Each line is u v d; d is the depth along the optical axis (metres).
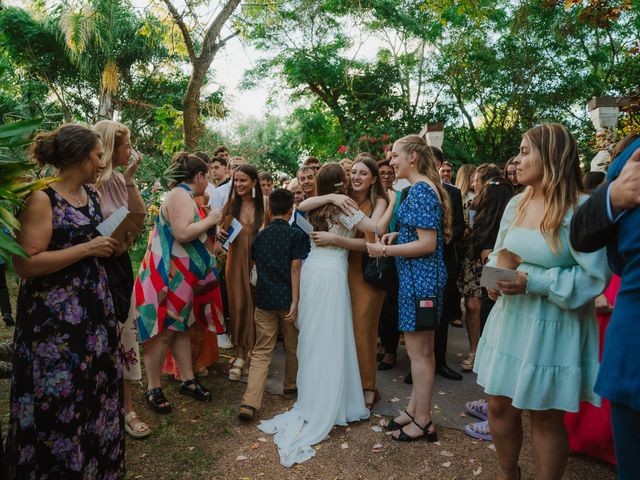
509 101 17.81
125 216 2.28
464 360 4.52
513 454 2.35
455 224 4.08
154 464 2.81
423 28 16.59
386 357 4.41
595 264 1.91
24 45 17.17
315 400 3.15
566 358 2.04
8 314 5.27
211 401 3.64
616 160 1.50
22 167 1.82
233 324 4.08
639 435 1.34
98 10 13.98
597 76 17.30
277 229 3.53
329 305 3.24
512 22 16.88
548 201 2.03
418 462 2.81
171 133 9.97
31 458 2.06
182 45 9.73
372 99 18.48
